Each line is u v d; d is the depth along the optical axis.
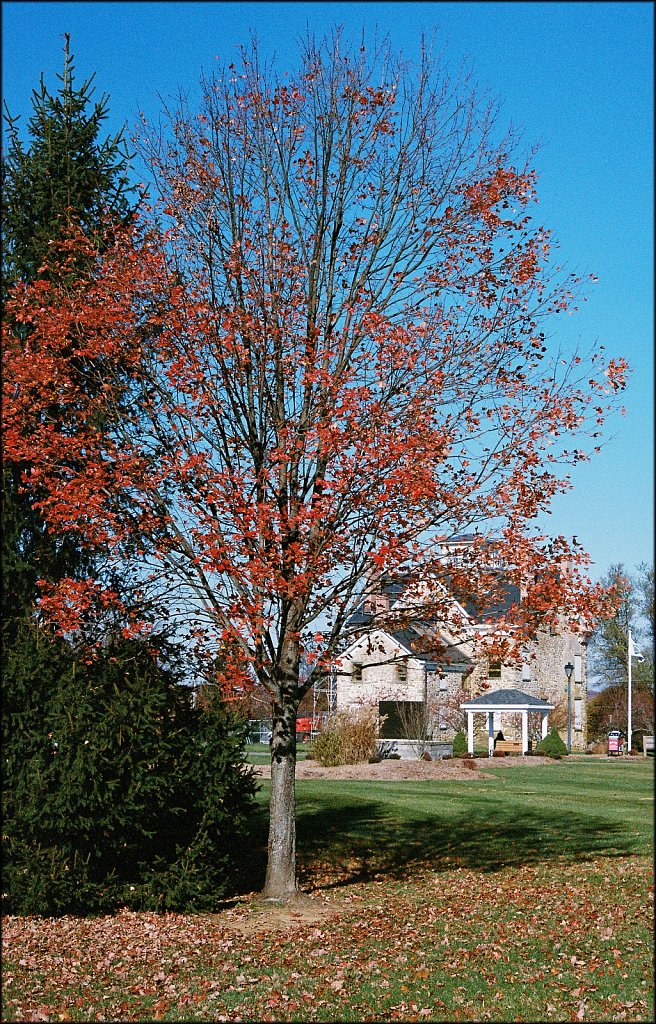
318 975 10.99
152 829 14.16
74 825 13.16
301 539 13.21
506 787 31.70
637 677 67.12
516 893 15.83
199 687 15.38
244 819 15.00
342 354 14.00
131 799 13.42
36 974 10.92
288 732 15.12
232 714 15.12
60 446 13.01
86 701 13.44
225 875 15.12
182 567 13.61
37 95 16.02
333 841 20.42
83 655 13.99
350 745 37.56
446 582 13.95
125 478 12.60
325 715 45.09
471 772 36.88
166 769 14.11
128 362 13.80
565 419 13.23
